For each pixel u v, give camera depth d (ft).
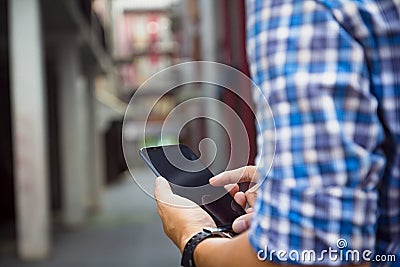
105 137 83.87
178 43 85.46
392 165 2.97
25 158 28.78
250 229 3.09
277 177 2.92
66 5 33.22
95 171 51.19
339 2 2.89
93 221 44.65
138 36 116.57
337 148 2.75
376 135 2.84
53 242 34.96
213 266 3.34
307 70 2.85
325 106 2.78
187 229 3.72
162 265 27.55
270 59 2.98
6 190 45.78
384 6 3.00
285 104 2.89
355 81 2.81
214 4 35.88
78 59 43.04
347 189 2.77
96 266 27.71
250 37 3.21
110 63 69.00
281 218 2.87
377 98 2.94
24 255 29.17
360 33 2.89
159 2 113.91
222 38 33.94
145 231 38.50
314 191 2.79
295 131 2.85
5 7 32.81
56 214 47.19
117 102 88.58
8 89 46.01
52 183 49.83
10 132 45.96
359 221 2.77
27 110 28.48
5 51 41.27
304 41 2.88
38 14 28.58
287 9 2.98
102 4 60.95
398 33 2.95
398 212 3.05
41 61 29.04
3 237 36.60
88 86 52.08
